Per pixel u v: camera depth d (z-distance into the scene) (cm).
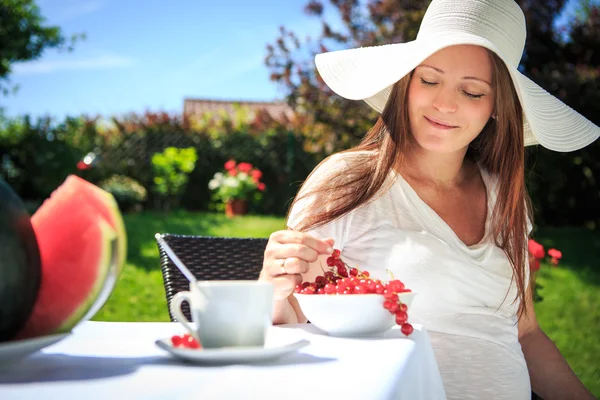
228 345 110
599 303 791
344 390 87
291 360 109
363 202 208
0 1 1389
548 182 1335
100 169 1564
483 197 222
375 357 113
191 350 102
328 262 159
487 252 210
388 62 205
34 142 1438
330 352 117
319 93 1326
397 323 138
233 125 1781
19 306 97
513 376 202
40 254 102
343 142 1329
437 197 217
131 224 1198
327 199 208
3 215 95
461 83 199
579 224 1398
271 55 1354
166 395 81
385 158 210
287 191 1648
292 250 157
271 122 1709
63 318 106
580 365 581
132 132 1644
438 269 201
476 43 195
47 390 83
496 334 204
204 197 1673
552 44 1404
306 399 81
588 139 237
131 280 766
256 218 1450
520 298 212
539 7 1370
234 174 1571
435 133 202
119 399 79
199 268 244
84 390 83
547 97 221
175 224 1230
